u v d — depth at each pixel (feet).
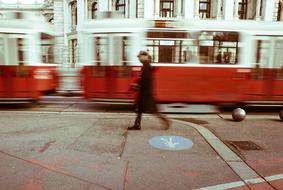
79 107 34.24
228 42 30.30
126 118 27.20
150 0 100.07
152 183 13.70
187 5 100.27
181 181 13.98
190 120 27.96
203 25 29.94
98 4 110.73
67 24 129.08
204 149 18.80
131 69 30.50
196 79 30.30
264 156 17.71
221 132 23.26
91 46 31.12
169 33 29.94
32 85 31.76
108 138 20.62
